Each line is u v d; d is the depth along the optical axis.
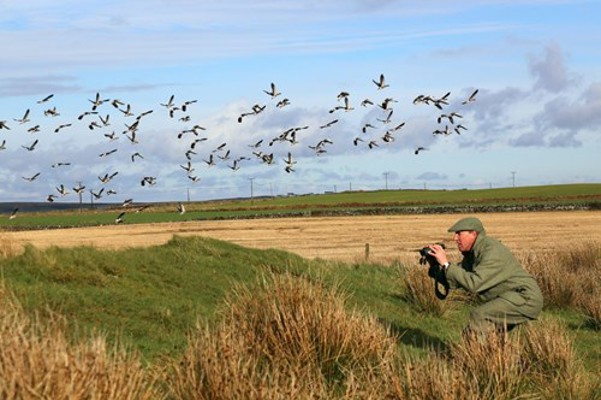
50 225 61.28
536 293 9.91
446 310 15.42
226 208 89.25
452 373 8.12
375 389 7.77
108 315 11.25
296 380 7.57
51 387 5.64
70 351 6.09
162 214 76.00
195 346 8.02
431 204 87.56
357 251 35.09
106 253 15.42
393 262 23.02
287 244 40.09
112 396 5.90
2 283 10.69
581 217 58.56
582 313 15.64
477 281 9.88
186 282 14.83
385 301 15.91
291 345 9.03
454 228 10.17
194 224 59.31
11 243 15.84
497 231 46.44
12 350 5.84
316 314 9.40
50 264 13.66
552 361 10.02
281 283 10.25
